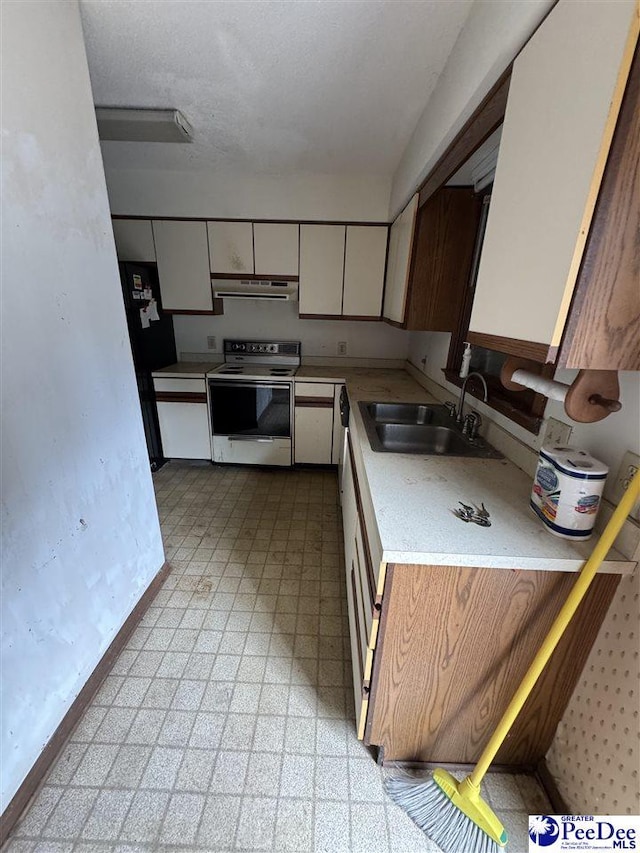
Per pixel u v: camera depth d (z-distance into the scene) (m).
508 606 0.97
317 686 1.45
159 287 2.99
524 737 1.15
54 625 1.19
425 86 1.55
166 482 3.09
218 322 3.43
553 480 0.94
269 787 1.14
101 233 1.37
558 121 0.73
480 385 1.83
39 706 1.13
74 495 1.27
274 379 3.03
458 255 2.04
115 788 1.12
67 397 1.22
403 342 3.42
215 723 1.31
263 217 2.81
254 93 1.67
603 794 0.93
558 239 0.73
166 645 1.61
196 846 1.01
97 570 1.40
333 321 3.39
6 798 1.02
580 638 1.00
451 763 1.19
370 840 1.03
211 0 1.16
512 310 0.89
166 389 3.12
